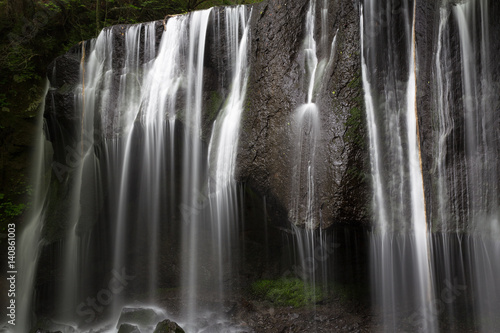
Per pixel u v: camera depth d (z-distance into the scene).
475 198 4.68
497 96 4.99
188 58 6.36
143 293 6.64
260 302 5.93
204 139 5.95
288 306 5.71
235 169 5.45
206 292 6.28
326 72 5.07
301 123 5.04
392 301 4.86
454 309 4.80
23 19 9.61
